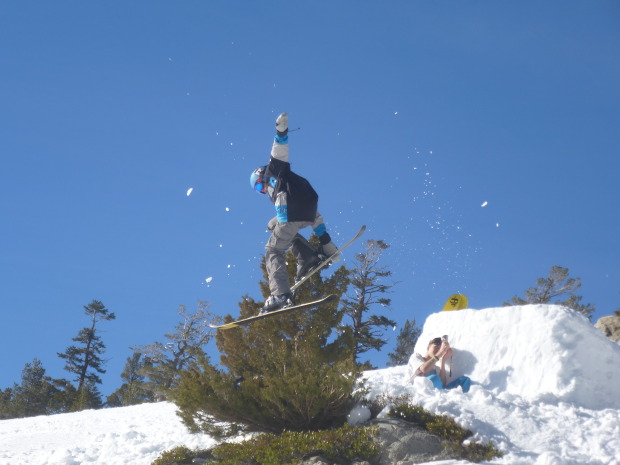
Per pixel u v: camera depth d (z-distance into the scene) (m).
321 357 11.52
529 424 8.69
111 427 14.16
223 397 9.73
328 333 12.22
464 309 11.52
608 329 16.59
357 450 8.20
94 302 54.09
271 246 9.02
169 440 11.12
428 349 11.13
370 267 31.73
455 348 11.16
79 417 17.17
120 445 11.55
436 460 8.12
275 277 8.98
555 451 8.08
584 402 9.73
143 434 12.29
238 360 11.54
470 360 10.90
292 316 12.12
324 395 9.27
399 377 12.29
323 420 9.55
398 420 8.89
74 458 10.98
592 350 10.08
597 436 8.37
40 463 10.95
